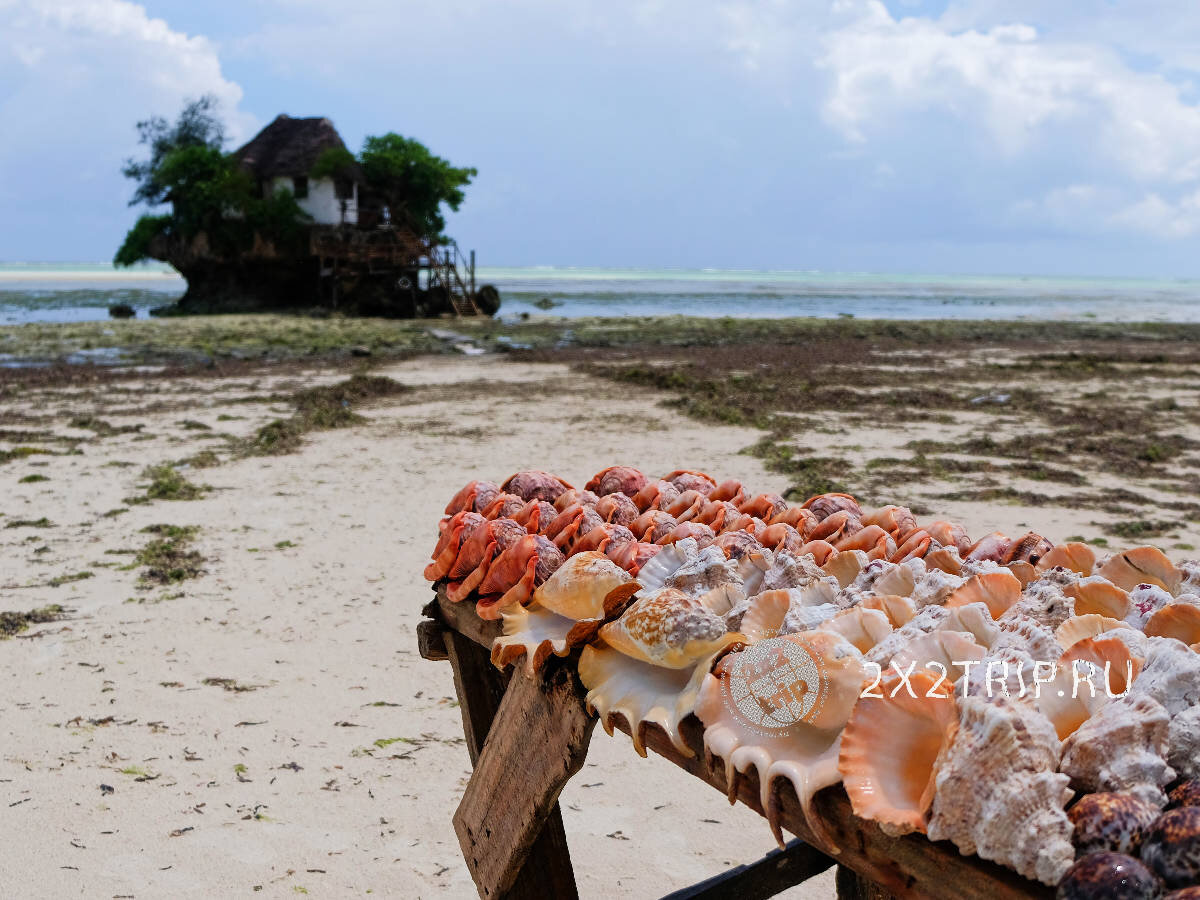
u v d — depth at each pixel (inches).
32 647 232.2
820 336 1402.6
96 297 2982.3
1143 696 56.1
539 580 93.5
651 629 74.0
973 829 51.6
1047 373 885.2
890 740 57.7
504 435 546.6
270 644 235.8
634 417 615.2
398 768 176.2
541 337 1349.7
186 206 1923.0
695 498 115.6
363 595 273.3
